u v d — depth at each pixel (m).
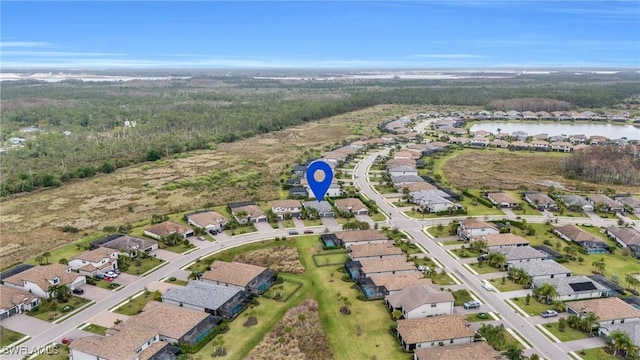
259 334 85.38
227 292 96.00
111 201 169.00
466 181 191.00
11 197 176.75
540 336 84.06
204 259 117.50
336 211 151.50
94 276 107.62
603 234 135.12
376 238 126.00
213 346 81.31
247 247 125.19
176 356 77.06
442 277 107.56
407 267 108.94
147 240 124.62
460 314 90.88
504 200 158.00
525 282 103.06
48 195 178.12
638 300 95.69
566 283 100.19
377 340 83.62
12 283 101.69
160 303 92.44
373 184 187.25
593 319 84.44
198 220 138.38
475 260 116.75
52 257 119.50
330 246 124.25
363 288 100.31
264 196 170.25
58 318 91.06
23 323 89.50
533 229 134.88
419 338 80.31
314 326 88.00
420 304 89.50
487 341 80.06
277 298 98.00
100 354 74.00
